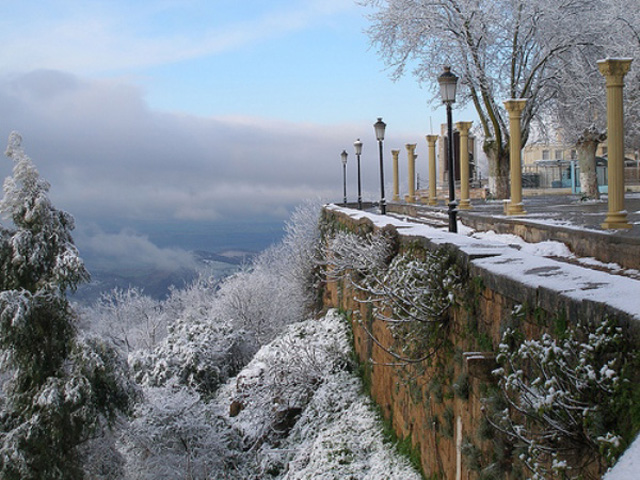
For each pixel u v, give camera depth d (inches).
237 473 685.9
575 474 159.8
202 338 1107.3
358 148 1219.9
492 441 228.5
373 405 549.0
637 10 864.3
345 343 712.4
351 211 896.9
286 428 676.7
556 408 159.8
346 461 472.4
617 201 369.4
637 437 109.0
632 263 280.7
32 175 740.7
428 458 357.1
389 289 340.8
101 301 1833.2
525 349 173.9
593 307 157.6
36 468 641.6
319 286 1268.5
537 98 1104.2
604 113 968.3
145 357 1071.0
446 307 304.8
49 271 735.7
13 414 693.3
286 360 722.2
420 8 1051.3
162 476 713.0
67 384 652.7
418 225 498.3
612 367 145.7
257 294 1422.2
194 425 729.6
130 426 751.7
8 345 679.7
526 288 199.6
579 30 997.2
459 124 829.2
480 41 1046.4
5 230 735.7
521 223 452.8
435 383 329.1
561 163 1545.3
